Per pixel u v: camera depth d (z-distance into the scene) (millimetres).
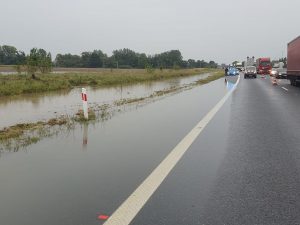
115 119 13961
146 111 16469
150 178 6504
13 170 7047
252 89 31891
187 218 4801
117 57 175125
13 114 16984
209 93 27328
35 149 8898
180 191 5840
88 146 9172
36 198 5543
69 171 6953
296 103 19734
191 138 10133
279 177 6602
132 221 4715
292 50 35812
